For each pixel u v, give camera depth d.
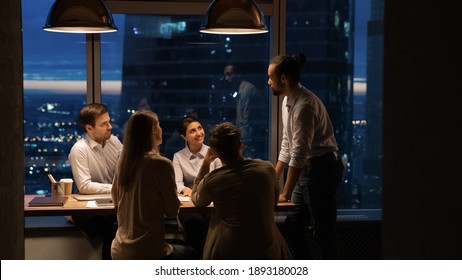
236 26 3.81
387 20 1.88
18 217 2.40
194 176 4.69
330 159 4.26
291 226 4.44
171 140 5.52
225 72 5.50
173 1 5.29
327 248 4.29
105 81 5.36
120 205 3.54
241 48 5.49
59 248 4.73
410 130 1.79
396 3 1.84
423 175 1.74
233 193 3.39
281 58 4.20
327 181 4.25
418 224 1.77
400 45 1.83
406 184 1.82
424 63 1.73
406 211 1.82
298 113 4.13
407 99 1.80
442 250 1.67
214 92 5.52
